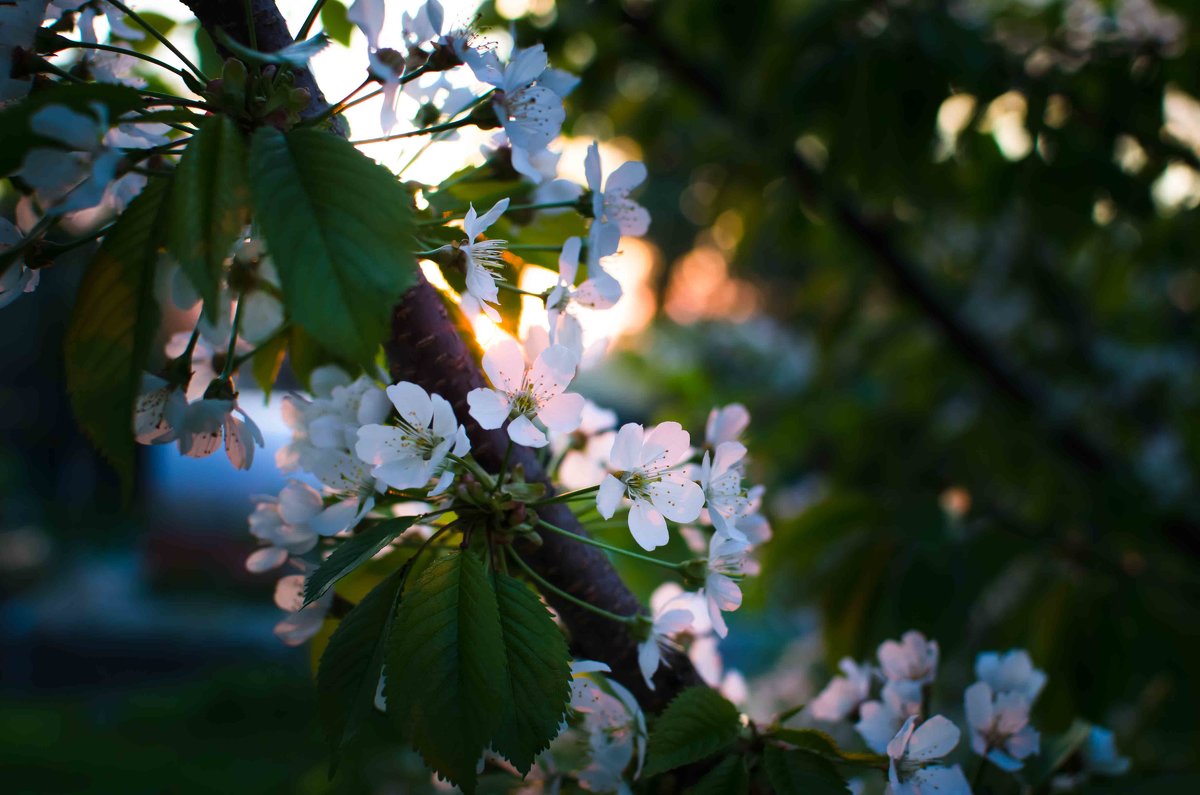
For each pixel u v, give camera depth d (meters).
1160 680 1.00
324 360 0.69
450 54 0.63
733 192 1.59
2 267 0.62
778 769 0.64
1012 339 1.79
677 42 1.35
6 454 6.02
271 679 3.74
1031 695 0.72
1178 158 1.08
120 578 5.24
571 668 0.61
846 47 1.04
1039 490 1.51
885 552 1.05
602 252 0.67
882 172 1.11
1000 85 1.01
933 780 0.66
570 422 0.63
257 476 3.20
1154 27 1.10
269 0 0.64
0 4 0.63
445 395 0.65
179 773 2.87
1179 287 1.67
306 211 0.57
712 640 0.72
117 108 0.59
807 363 2.34
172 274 0.65
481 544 0.63
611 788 0.66
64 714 3.55
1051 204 1.03
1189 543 1.25
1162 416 1.70
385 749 1.35
